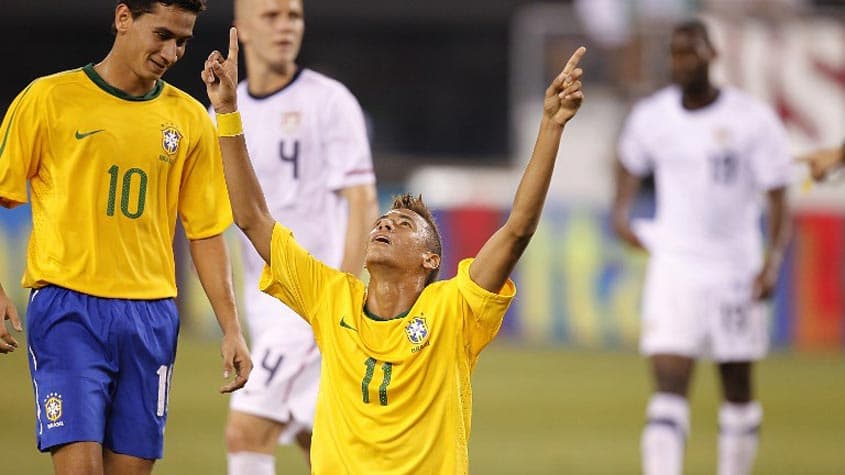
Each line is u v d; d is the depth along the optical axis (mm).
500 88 90000
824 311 61656
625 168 33344
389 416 17031
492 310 17125
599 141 72062
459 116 90062
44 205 18844
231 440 23828
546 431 41750
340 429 17266
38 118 18562
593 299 62938
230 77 17703
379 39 90000
